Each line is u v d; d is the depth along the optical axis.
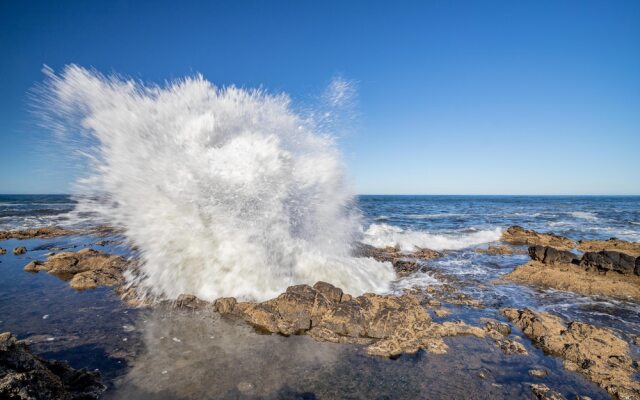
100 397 3.27
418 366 4.02
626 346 4.58
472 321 5.41
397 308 5.29
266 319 4.94
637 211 38.47
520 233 15.48
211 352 4.20
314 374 3.79
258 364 3.95
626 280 7.67
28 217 19.09
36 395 2.88
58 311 5.34
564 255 8.88
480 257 10.82
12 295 6.03
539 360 4.25
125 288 6.34
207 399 3.30
